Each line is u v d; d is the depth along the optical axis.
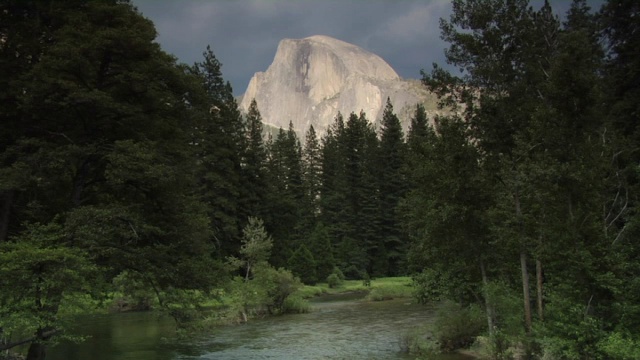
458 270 21.70
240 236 55.56
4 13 19.95
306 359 21.78
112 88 21.05
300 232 82.50
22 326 14.65
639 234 16.84
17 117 19.78
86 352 24.14
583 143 17.00
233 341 27.09
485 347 19.98
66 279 14.10
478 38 25.31
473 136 24.45
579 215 15.91
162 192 20.75
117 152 18.95
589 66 19.78
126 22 20.64
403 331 28.77
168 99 21.80
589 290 15.08
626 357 13.06
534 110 20.03
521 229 17.92
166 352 24.06
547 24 24.58
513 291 20.41
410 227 25.88
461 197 19.72
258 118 78.50
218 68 59.22
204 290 20.80
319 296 56.44
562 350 15.37
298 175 90.56
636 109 23.53
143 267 19.31
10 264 13.21
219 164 52.41
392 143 85.31
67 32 19.00
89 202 22.14
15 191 18.91
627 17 26.08
